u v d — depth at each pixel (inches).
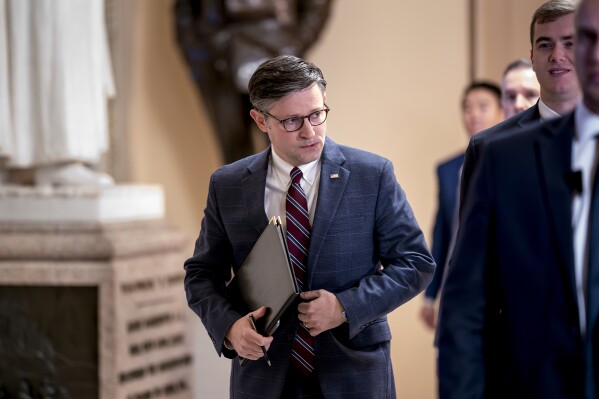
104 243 217.8
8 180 244.2
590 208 88.0
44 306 220.1
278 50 278.1
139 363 224.1
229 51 281.3
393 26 312.5
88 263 219.1
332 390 119.6
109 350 217.2
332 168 123.0
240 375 124.6
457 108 305.1
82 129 233.9
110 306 217.0
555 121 91.8
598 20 83.3
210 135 325.4
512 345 91.4
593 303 87.0
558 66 115.0
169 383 233.6
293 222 121.7
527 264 90.1
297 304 119.4
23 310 220.5
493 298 94.9
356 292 117.4
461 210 114.7
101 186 236.2
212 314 122.0
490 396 93.6
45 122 232.5
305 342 121.6
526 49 286.2
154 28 319.0
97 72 237.9
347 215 121.7
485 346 94.3
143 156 315.6
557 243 88.4
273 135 119.5
